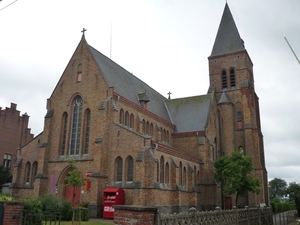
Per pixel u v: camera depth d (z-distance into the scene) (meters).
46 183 40.09
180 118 57.72
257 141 58.56
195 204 43.19
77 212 28.09
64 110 42.25
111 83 41.97
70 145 40.69
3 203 15.34
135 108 43.94
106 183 36.31
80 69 42.69
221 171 47.47
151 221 11.52
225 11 71.44
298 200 55.44
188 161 45.91
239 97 62.84
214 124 58.59
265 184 62.91
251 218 30.86
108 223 27.70
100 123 37.81
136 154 35.72
